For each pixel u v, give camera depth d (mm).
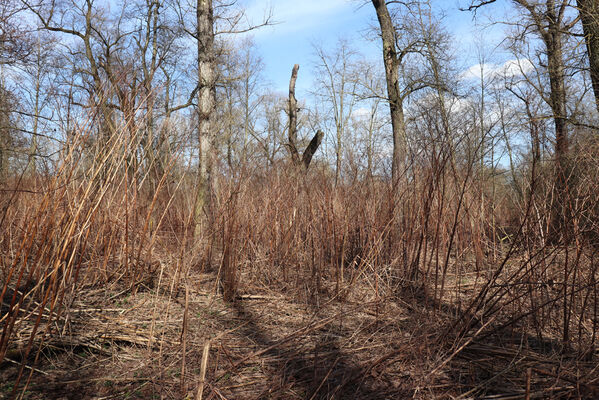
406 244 4320
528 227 3564
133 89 3459
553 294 3668
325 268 4801
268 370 2689
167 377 2545
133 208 4281
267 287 4496
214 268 4824
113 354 2797
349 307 3926
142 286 4203
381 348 3012
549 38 8422
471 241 5594
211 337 3143
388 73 10141
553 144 3346
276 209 4848
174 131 3900
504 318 3367
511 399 2281
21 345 2674
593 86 7812
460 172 4379
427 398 2350
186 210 4547
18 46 7613
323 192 4852
